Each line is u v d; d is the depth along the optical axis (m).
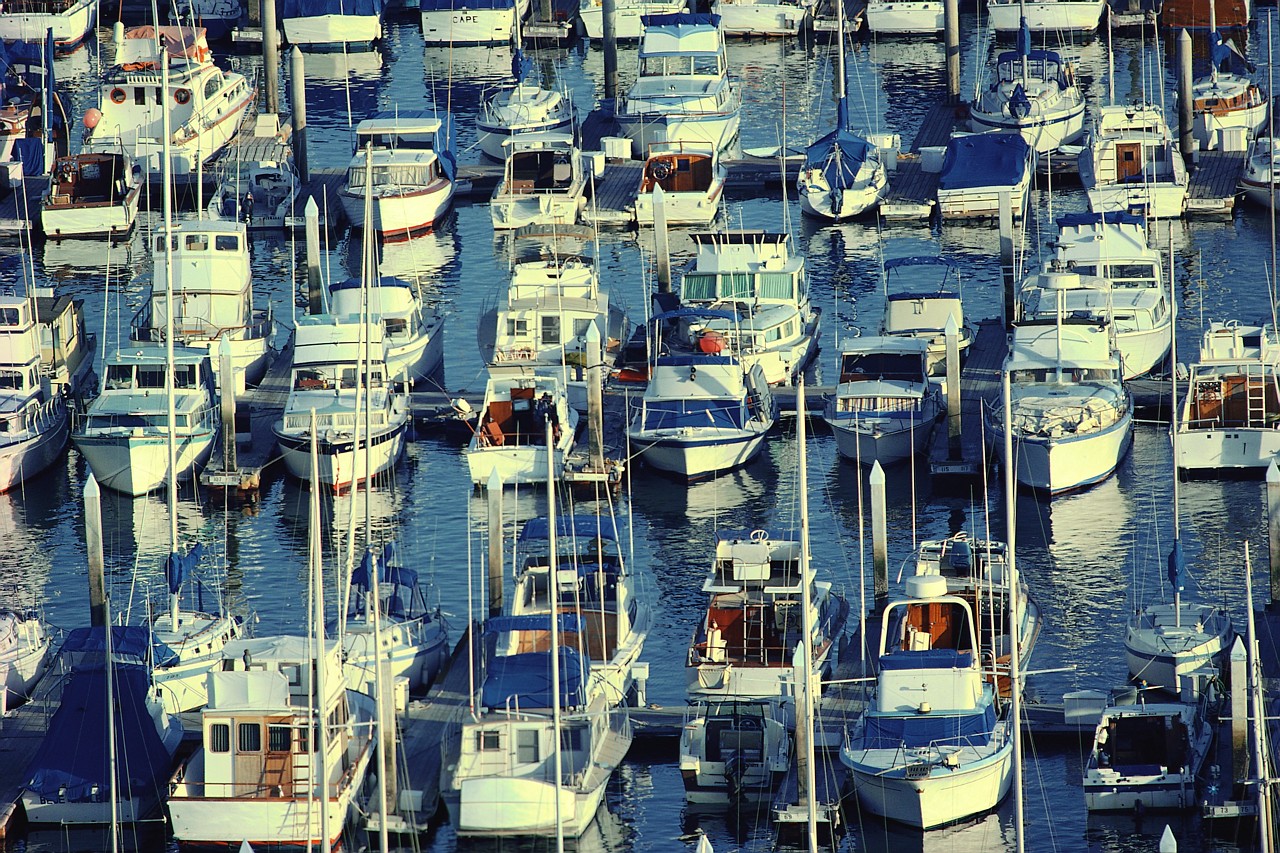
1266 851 199.12
